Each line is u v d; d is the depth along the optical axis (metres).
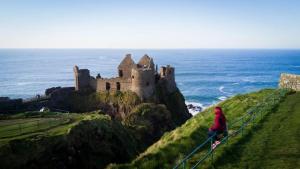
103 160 51.31
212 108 38.47
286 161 18.16
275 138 22.28
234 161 18.77
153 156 21.03
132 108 95.94
